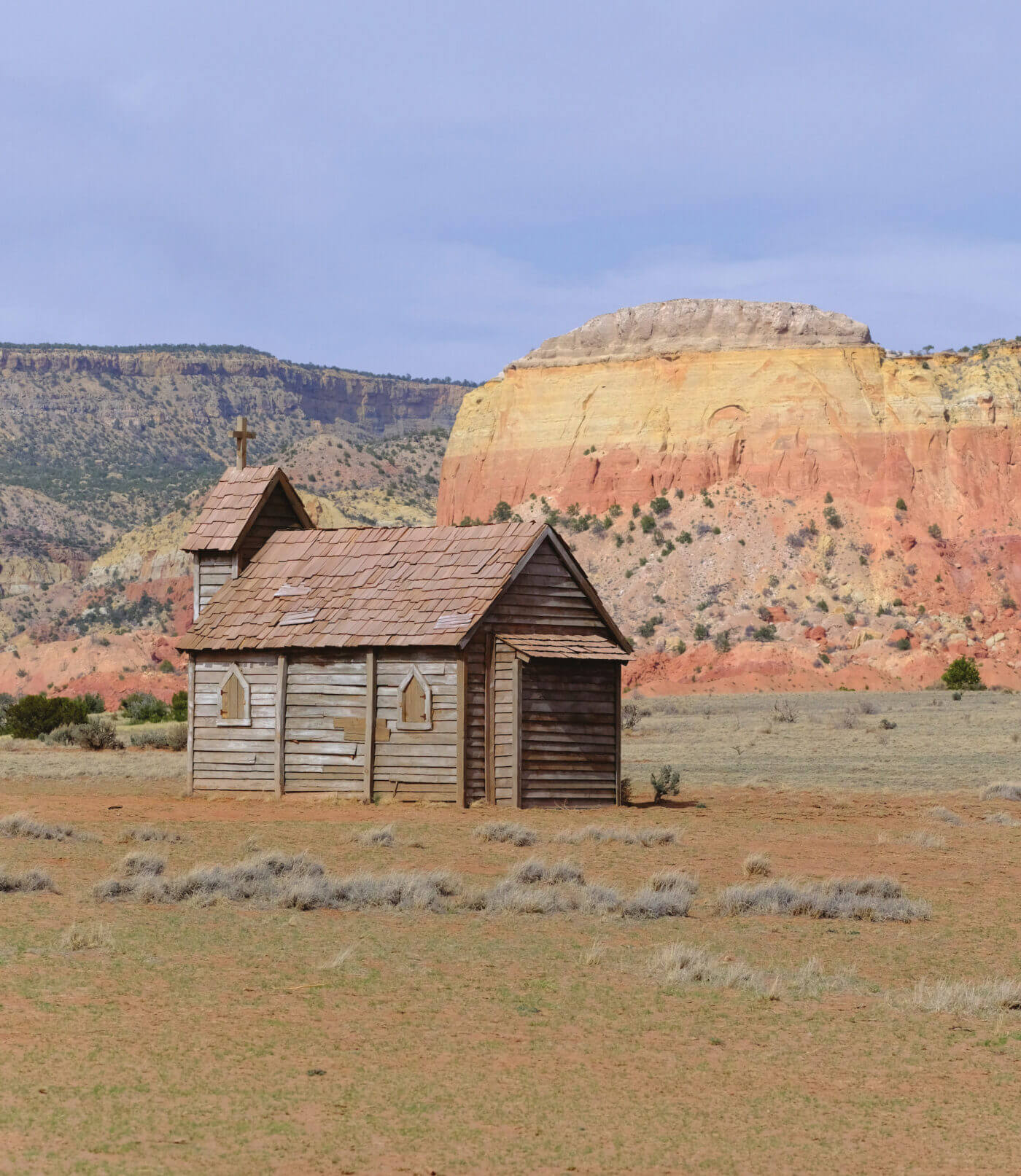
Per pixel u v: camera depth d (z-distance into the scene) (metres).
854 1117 21.08
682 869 44.59
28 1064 21.89
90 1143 18.75
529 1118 20.56
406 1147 19.22
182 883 36.97
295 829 52.12
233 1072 22.06
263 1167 18.27
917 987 28.80
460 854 46.59
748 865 43.44
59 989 26.56
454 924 34.62
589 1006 27.05
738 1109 21.33
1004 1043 25.22
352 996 27.19
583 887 39.97
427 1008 26.48
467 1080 22.20
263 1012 25.70
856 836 54.44
